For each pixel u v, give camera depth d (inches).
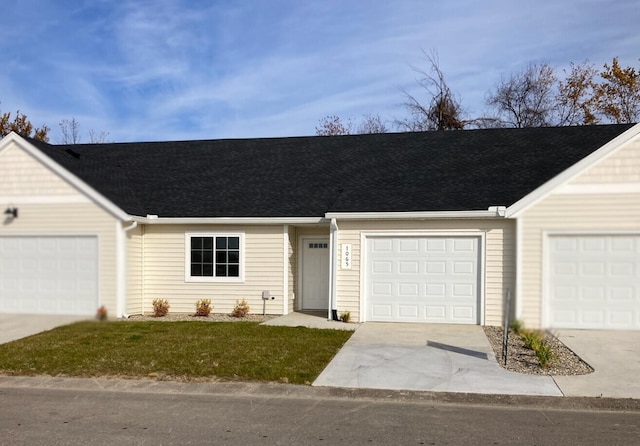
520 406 287.1
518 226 509.0
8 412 271.9
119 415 266.4
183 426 249.6
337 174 658.2
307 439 231.9
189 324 533.0
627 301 492.4
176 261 625.3
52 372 348.8
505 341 377.1
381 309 554.6
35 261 582.6
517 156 625.9
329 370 354.0
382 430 244.5
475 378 335.0
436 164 637.9
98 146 790.5
